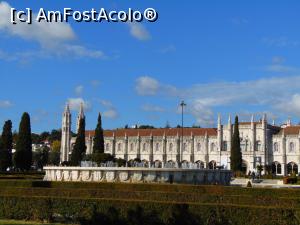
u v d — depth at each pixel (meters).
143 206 35.25
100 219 36.09
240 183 97.50
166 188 47.84
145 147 181.12
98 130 132.88
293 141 161.25
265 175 132.00
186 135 175.38
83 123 132.50
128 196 41.97
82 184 51.59
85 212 36.53
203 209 34.03
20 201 38.34
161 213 34.81
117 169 62.59
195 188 46.91
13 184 52.69
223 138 170.50
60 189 42.78
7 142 118.62
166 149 177.25
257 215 32.81
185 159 174.62
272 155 163.88
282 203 37.97
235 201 39.97
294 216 32.03
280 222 32.19
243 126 166.62
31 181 52.38
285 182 97.06
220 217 33.66
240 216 33.22
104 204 36.22
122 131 189.38
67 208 37.03
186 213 34.31
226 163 167.12
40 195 42.59
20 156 115.88
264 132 162.88
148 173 61.72
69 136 184.62
